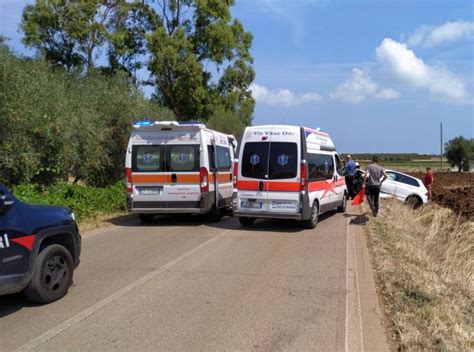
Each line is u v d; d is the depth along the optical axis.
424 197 19.91
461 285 7.64
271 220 14.27
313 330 5.27
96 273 7.73
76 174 17.80
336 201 15.19
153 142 12.93
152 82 30.45
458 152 82.31
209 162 13.15
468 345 4.92
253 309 5.95
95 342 4.94
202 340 4.98
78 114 16.28
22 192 12.38
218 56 30.98
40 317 5.69
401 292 6.52
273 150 12.27
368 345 4.88
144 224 13.41
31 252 5.90
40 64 15.75
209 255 9.12
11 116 12.82
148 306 6.06
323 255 9.14
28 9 26.22
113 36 27.88
